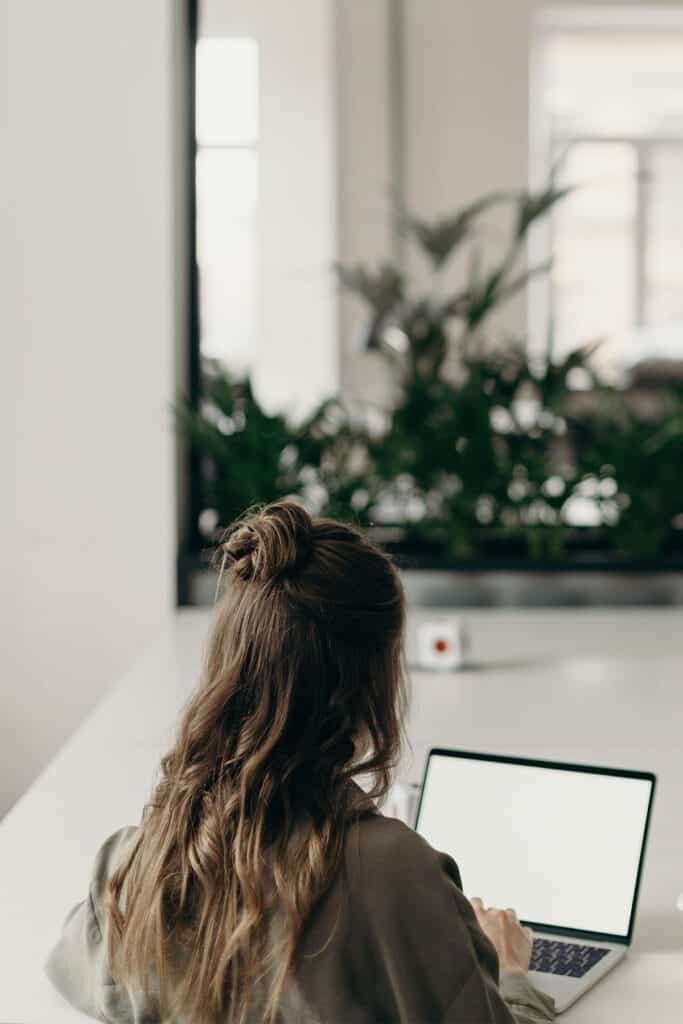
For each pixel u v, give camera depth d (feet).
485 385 13.26
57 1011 3.81
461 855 4.75
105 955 3.48
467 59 20.94
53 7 11.35
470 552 12.98
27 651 11.62
